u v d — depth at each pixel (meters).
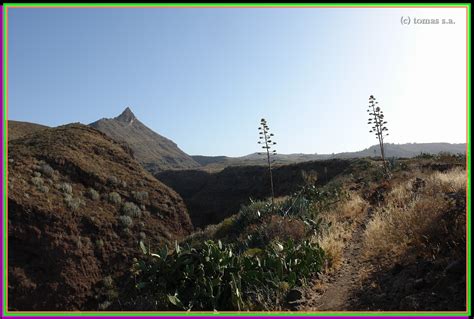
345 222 12.66
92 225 31.59
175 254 7.51
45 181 34.06
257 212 15.88
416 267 6.05
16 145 41.22
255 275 6.99
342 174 41.88
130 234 33.59
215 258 7.21
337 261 8.23
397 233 7.91
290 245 8.41
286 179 63.84
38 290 23.38
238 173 79.62
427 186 12.47
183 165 158.50
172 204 43.72
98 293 25.16
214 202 74.31
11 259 24.23
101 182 39.81
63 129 50.59
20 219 26.94
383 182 21.59
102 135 54.66
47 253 26.02
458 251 5.85
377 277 6.59
